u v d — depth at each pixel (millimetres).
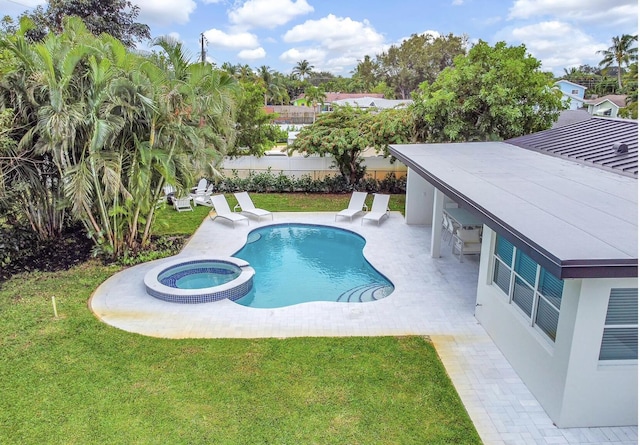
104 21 23125
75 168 9273
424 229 14078
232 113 12094
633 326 5160
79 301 8789
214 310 8508
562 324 5285
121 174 10188
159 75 9719
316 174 20062
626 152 9367
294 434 5227
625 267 4223
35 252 11172
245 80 23375
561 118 24016
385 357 6836
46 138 9266
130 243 11344
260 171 20094
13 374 6309
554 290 5668
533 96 15242
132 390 5996
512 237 5172
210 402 5773
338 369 6508
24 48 9219
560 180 7855
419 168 9547
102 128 8828
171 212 15727
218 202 15094
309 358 6785
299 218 15445
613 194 6809
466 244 11148
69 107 8984
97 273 10258
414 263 11117
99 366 6535
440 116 16250
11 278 9852
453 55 63250
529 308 6324
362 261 11961
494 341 7328
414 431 5293
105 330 7605
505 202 6332
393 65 70812
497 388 6156
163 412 5582
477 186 7414
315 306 8703
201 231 13781
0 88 9531
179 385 6109
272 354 6895
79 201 9281
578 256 4266
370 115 19062
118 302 8797
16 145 9750
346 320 8102
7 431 5230
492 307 7398
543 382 5738
